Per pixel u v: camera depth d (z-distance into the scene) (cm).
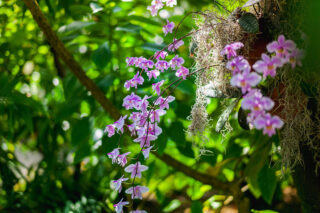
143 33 270
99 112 262
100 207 373
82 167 421
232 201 344
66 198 373
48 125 324
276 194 324
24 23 311
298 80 154
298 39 148
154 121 160
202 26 163
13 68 317
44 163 368
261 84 166
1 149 347
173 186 380
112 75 249
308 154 167
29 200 362
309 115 158
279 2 155
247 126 171
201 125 167
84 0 302
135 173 153
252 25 149
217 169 279
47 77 317
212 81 166
